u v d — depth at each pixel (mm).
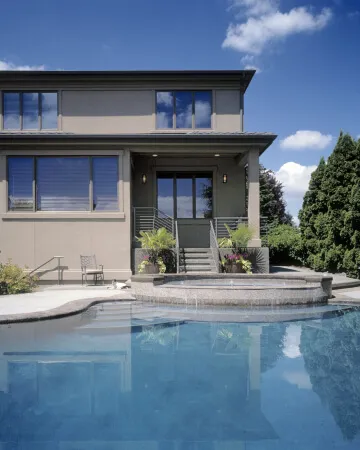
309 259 18078
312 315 9000
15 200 13984
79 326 7789
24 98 15578
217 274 11867
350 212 15312
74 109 15602
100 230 13898
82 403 4410
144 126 15633
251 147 14117
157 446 3520
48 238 13820
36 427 3867
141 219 15711
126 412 4195
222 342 6867
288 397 4609
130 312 9117
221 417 4098
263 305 9758
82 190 14078
